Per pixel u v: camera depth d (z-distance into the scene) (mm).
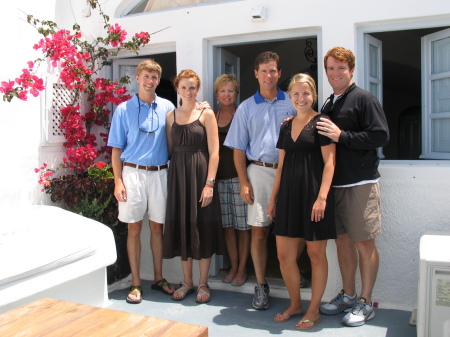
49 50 4062
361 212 3242
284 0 3855
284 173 3244
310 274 4375
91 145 4453
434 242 3025
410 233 3574
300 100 3137
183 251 3750
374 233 3268
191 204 3719
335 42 3711
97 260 3430
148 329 1901
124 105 3881
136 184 3832
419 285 2854
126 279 4379
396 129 10148
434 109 3744
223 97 3945
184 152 3746
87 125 4559
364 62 3764
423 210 3531
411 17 3510
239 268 4137
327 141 3129
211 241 3771
